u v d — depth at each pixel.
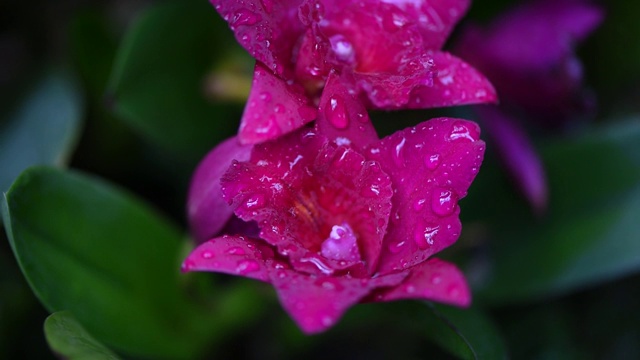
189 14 0.45
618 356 0.47
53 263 0.41
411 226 0.37
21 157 0.46
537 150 0.47
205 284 0.45
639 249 0.45
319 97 0.38
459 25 0.47
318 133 0.37
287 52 0.38
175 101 0.45
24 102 0.47
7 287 0.46
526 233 0.47
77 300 0.41
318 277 0.36
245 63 0.46
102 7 0.50
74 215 0.42
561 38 0.45
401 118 0.47
